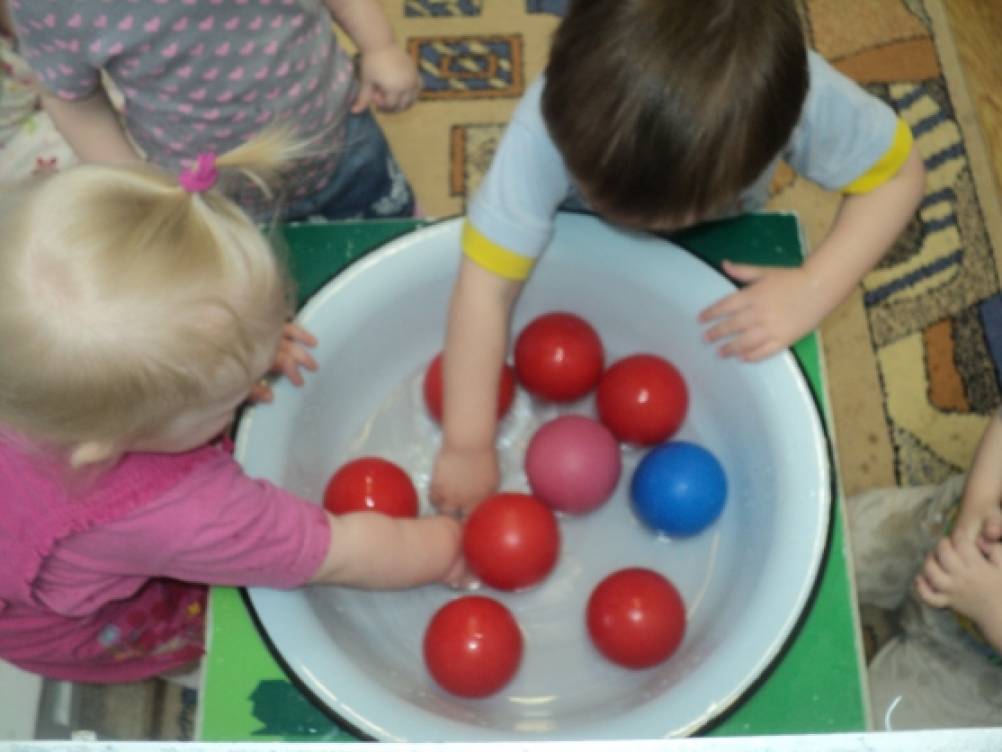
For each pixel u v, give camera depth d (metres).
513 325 1.09
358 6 1.10
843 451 1.30
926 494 1.18
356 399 1.06
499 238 0.89
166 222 0.67
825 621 0.84
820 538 0.85
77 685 1.12
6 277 0.66
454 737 0.78
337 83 1.07
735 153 0.72
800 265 0.98
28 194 0.68
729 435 0.99
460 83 1.51
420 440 1.09
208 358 0.69
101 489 0.75
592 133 0.73
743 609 0.85
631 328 1.05
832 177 0.94
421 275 1.00
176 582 1.01
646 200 0.75
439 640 0.88
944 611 1.06
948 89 1.48
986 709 1.04
